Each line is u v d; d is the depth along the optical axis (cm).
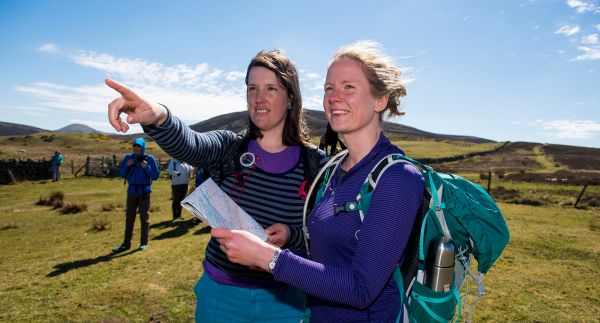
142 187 735
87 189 1891
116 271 602
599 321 443
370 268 133
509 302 490
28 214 1185
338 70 161
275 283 222
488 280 573
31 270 611
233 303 219
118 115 168
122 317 436
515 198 1659
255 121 226
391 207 137
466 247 169
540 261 683
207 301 225
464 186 166
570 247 780
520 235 888
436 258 151
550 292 529
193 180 2131
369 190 147
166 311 453
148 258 673
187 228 950
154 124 183
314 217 165
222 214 175
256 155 229
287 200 224
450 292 154
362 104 158
